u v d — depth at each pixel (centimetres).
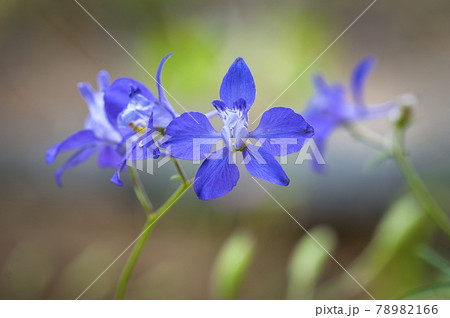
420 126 36
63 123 41
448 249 27
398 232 24
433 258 20
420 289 19
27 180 35
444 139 33
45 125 40
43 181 35
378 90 44
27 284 27
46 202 34
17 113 42
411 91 43
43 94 45
